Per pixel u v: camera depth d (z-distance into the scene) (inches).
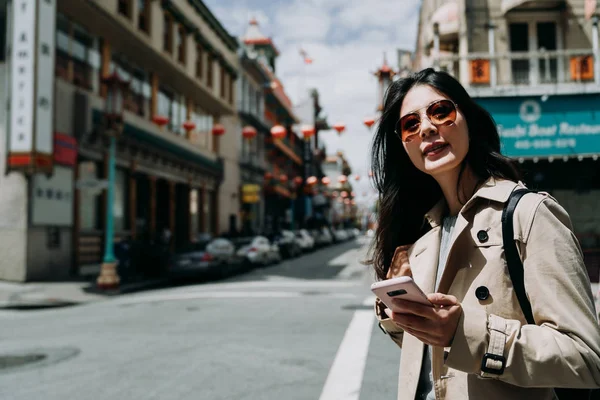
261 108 1707.7
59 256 647.1
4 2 613.6
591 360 44.5
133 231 834.2
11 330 343.6
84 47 721.0
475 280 54.2
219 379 210.2
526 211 52.6
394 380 204.2
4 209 599.8
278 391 193.2
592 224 542.6
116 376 217.9
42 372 227.0
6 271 593.3
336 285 571.5
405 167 75.9
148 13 898.1
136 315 388.2
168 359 245.3
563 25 596.7
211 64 1236.5
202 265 671.8
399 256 68.7
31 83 568.4
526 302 50.8
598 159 541.6
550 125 507.2
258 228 1680.6
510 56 533.0
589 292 49.1
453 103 61.1
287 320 345.4
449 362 47.9
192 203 1149.1
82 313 418.6
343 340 279.7
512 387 52.1
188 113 1112.8
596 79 517.3
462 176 63.0
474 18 608.4
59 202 644.7
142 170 874.1
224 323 339.3
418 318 48.6
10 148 570.3
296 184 1728.6
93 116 697.6
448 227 63.9
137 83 884.0
